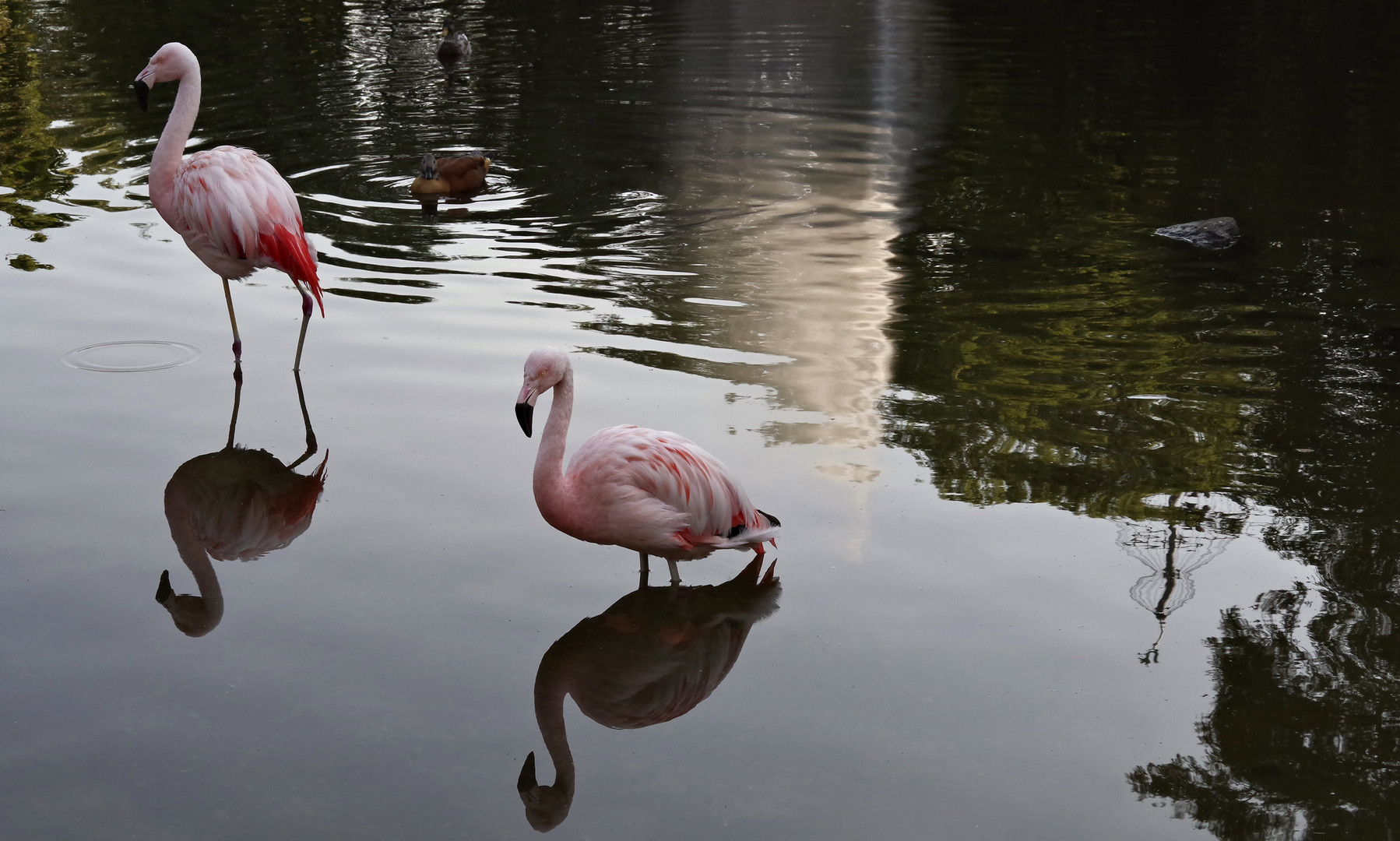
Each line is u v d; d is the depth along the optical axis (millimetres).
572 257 8141
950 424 5668
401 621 4102
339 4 19891
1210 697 3725
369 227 8734
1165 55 15312
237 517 4727
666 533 4223
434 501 4879
